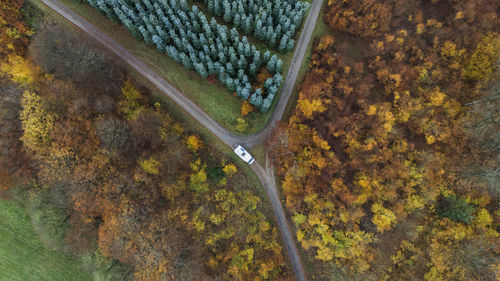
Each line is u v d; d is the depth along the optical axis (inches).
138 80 2405.3
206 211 2079.2
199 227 2030.0
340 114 2301.9
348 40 2546.8
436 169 2127.2
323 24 2593.5
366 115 2240.4
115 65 2330.2
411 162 2174.0
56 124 1841.8
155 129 2095.2
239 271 2070.6
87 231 2047.2
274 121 2506.2
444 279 2012.8
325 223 2097.7
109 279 2031.3
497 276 1894.7
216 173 2277.3
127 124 1993.1
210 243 2068.2
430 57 2273.6
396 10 2412.6
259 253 2202.3
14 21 2167.8
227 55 2299.5
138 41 2416.3
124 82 2298.2
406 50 2364.7
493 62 2098.9
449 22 2317.9
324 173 2188.7
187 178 2158.0
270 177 2460.6
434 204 2137.1
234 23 2436.0
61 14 2381.9
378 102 2320.4
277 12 2317.9
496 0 2208.4
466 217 2003.0
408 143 2208.4
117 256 1943.9
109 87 2156.7
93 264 2079.2
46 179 1930.4
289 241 2433.6
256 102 2241.6
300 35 2583.7
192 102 2438.5
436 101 2156.7
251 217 2262.6
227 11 2293.3
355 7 2370.8
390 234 2133.4
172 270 1872.5
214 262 2050.9
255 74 2415.1
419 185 2137.1
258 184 2454.5
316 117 2333.9
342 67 2423.7
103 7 2155.5
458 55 2219.5
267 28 2412.6
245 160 2401.6
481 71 2144.4
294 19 2299.5
